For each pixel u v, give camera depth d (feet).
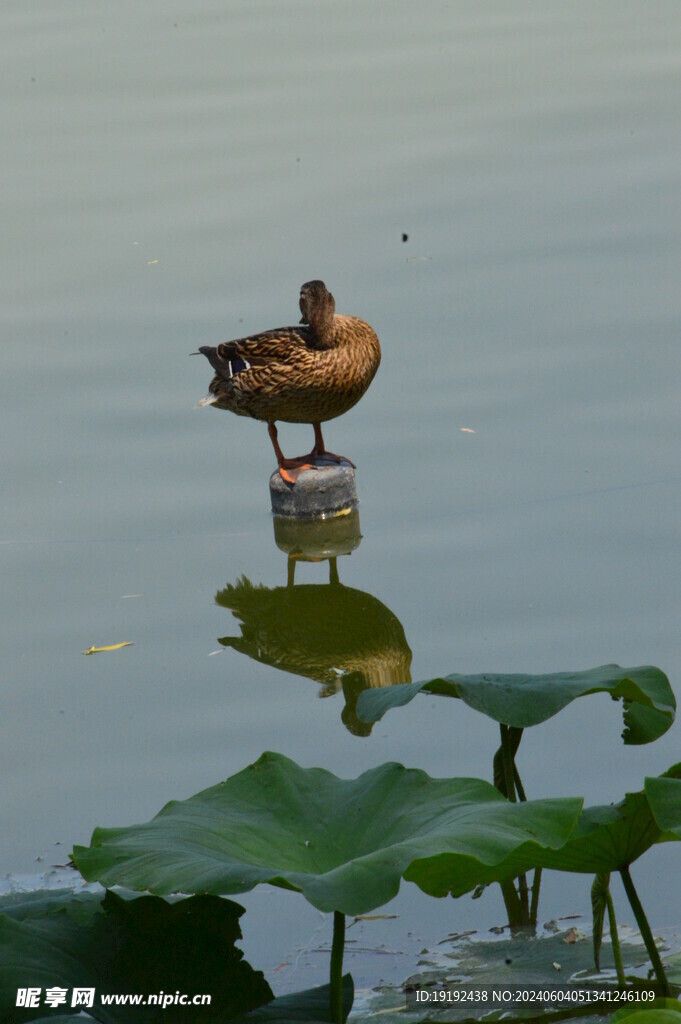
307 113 71.82
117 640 34.55
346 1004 18.93
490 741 28.76
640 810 18.17
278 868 18.01
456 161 64.39
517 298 51.80
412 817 18.90
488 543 38.06
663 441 42.50
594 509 39.27
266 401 41.78
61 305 53.93
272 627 34.55
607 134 66.23
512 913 23.24
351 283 53.62
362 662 32.63
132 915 18.76
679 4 87.61
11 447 45.14
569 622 33.40
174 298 53.78
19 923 18.33
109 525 40.93
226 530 40.47
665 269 53.06
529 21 85.61
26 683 32.65
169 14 90.94
